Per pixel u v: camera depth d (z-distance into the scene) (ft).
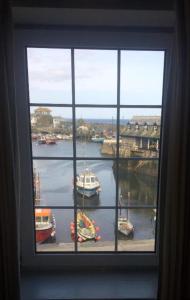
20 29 3.50
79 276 3.88
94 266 4.04
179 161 3.07
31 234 3.95
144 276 3.90
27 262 3.99
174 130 3.05
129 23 3.53
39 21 3.47
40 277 3.86
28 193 3.87
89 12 3.21
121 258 4.04
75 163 3.92
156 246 4.01
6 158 3.00
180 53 2.97
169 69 3.28
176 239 3.15
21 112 3.69
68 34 3.53
